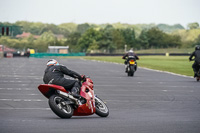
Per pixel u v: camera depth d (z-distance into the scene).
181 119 34.31
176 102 49.56
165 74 108.56
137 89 66.31
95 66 154.75
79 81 35.19
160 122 32.22
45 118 34.31
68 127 28.81
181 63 191.50
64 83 34.34
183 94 59.31
